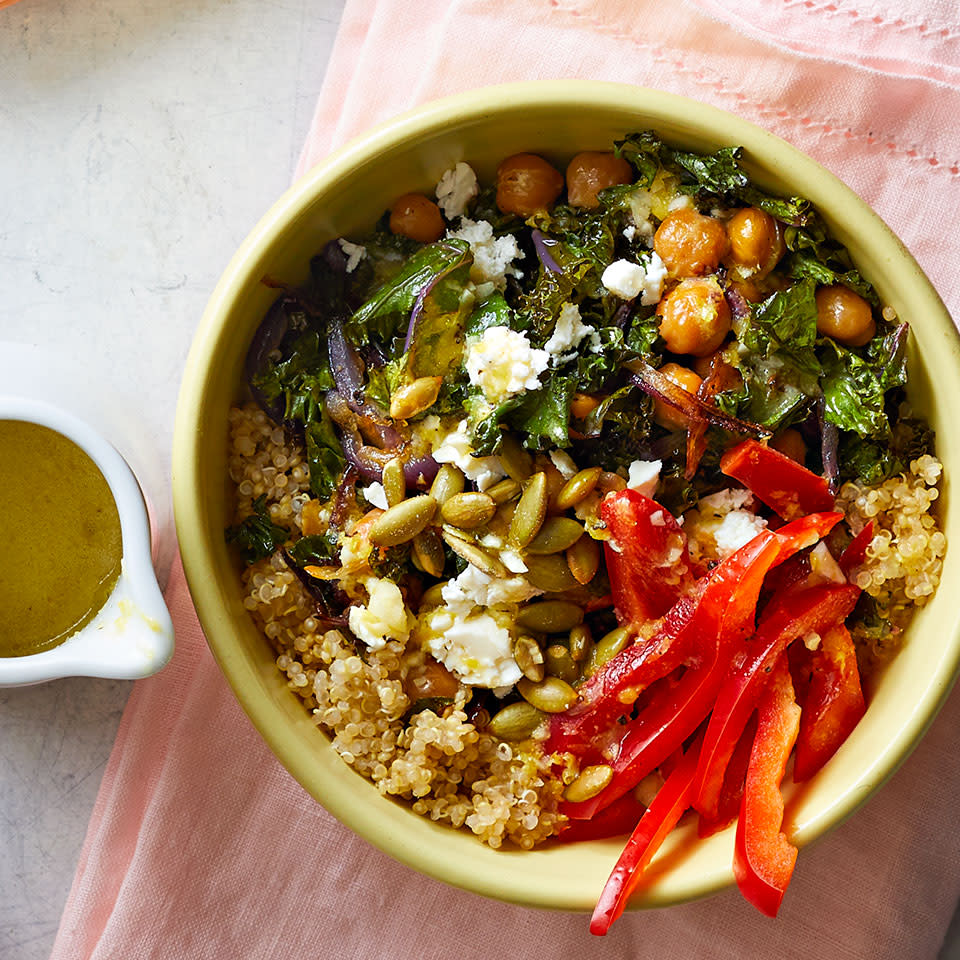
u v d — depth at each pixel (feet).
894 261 1.31
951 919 1.47
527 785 1.34
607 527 1.32
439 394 1.36
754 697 1.33
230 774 1.47
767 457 1.33
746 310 1.34
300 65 1.49
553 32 1.44
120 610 1.32
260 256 1.32
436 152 1.35
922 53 1.44
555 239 1.36
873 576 1.33
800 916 1.46
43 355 1.38
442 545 1.36
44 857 1.49
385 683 1.34
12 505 1.38
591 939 1.47
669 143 1.34
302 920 1.48
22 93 1.49
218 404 1.35
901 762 1.30
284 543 1.38
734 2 1.46
